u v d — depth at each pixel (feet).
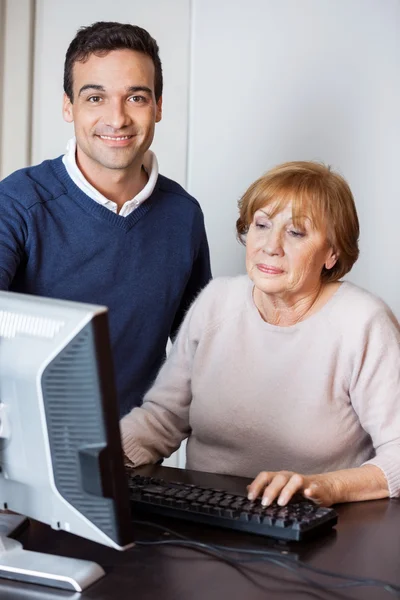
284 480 5.23
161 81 7.94
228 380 6.60
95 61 7.37
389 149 9.89
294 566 4.44
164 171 10.23
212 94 10.06
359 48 9.80
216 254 10.27
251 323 6.59
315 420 6.31
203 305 6.83
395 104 9.81
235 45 9.96
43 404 4.07
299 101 9.93
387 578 4.34
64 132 10.16
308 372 6.33
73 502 4.09
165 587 4.17
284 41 9.89
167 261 7.98
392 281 10.03
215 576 4.31
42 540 4.78
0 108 10.12
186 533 4.93
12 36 10.05
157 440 6.74
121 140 7.46
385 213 9.96
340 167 9.95
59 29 10.07
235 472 6.61
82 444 3.97
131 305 7.79
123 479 4.00
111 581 4.25
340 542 4.83
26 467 4.27
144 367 7.97
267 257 6.18
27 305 4.19
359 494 5.62
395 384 6.12
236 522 4.94
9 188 7.47
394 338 6.23
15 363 4.18
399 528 5.11
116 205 7.68
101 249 7.66
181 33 10.02
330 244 6.28
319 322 6.35
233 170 10.11
